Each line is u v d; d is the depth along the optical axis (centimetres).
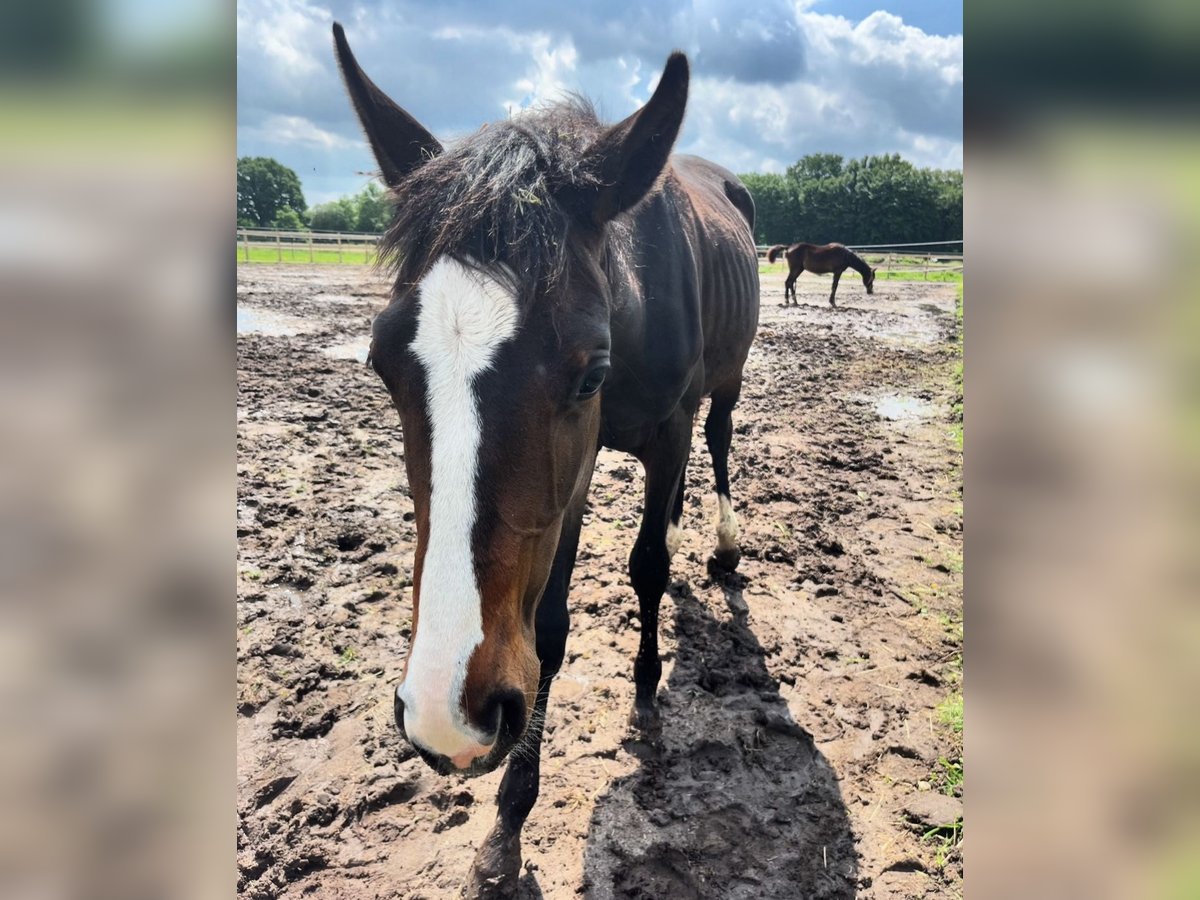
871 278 1767
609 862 241
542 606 237
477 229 161
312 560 412
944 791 273
